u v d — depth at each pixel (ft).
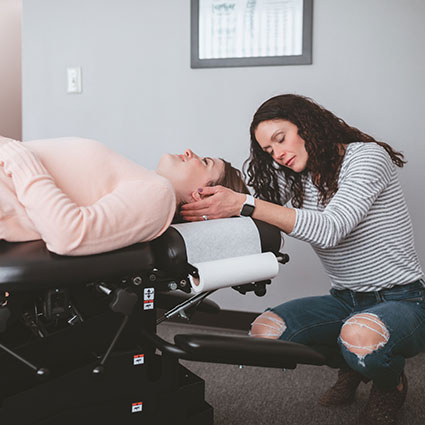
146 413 3.30
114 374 3.17
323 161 4.50
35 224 2.80
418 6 6.63
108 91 7.80
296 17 6.98
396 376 4.22
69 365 3.15
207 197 4.08
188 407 3.48
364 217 4.43
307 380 5.77
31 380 3.05
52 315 2.94
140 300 3.20
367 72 6.86
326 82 7.00
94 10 7.72
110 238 2.85
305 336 4.71
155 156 7.75
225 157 7.47
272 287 7.47
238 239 3.40
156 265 3.26
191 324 7.70
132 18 7.59
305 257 7.31
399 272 4.51
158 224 3.04
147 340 3.25
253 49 7.16
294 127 4.52
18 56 10.82
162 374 3.32
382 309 4.28
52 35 7.93
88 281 2.89
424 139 6.77
